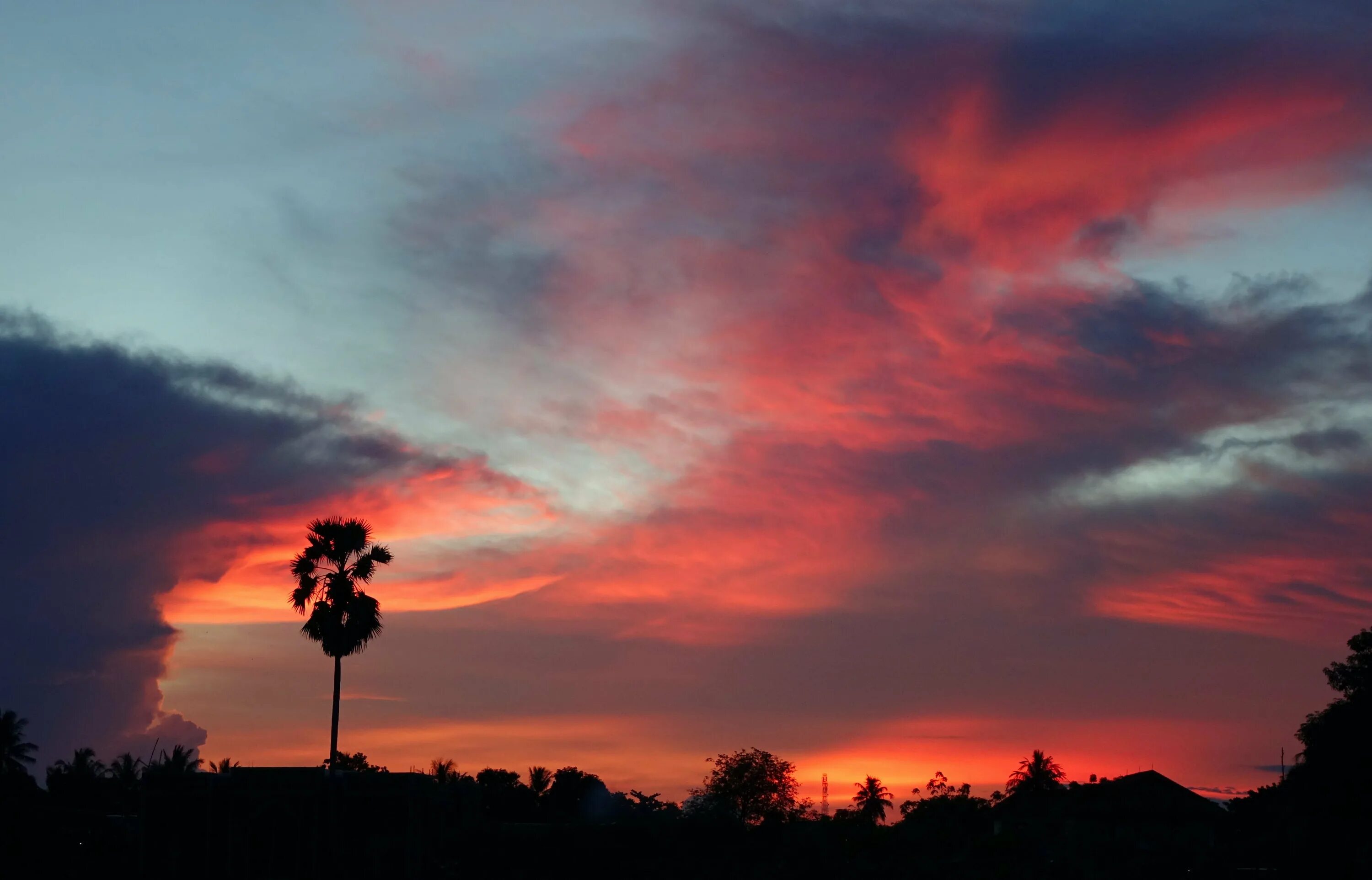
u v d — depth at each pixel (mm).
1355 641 59250
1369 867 55844
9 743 98000
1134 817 74938
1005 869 57094
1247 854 62188
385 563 62375
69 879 60719
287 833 55938
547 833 59594
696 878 57281
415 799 56469
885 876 56688
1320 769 57969
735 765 95875
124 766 104125
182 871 55812
